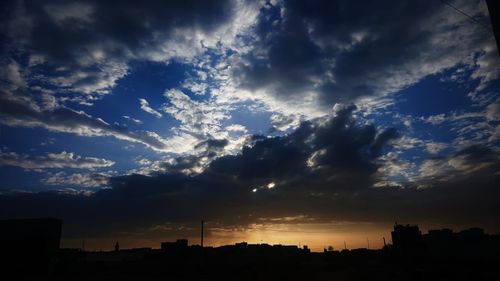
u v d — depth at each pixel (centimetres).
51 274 3847
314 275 3672
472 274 3055
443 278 2950
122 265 4650
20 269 3856
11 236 3991
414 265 4419
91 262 5072
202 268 4344
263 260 5662
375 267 4522
